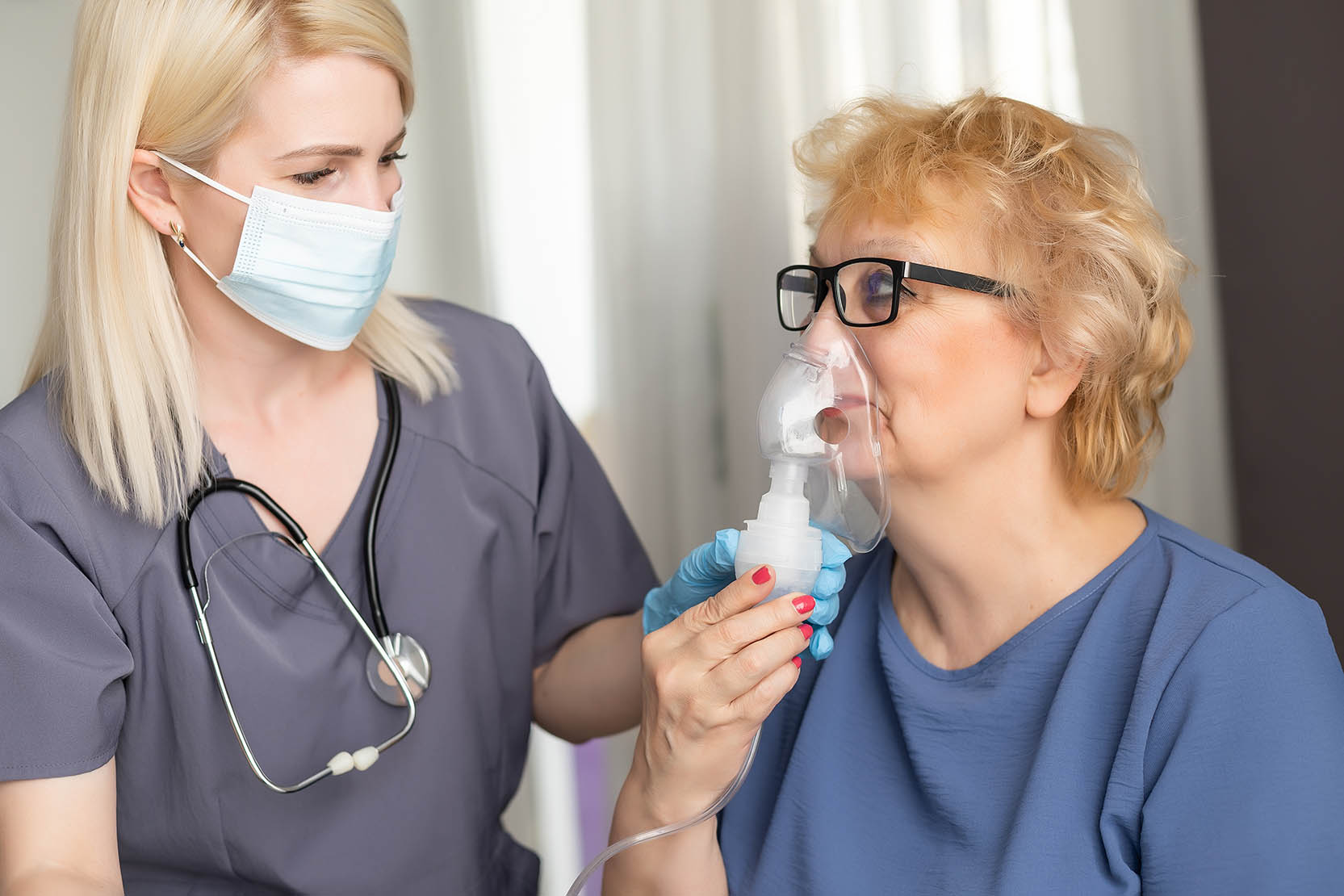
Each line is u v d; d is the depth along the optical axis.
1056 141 0.99
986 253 0.95
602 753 2.02
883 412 0.96
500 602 1.32
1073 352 0.96
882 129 1.03
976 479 0.98
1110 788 0.89
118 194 1.07
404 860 1.20
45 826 1.06
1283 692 0.84
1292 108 1.86
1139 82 1.91
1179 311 1.03
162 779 1.16
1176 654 0.89
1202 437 1.96
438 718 1.23
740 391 1.95
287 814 1.16
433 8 1.91
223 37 1.01
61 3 1.88
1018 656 0.98
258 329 1.17
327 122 1.04
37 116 1.89
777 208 1.92
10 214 1.90
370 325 1.27
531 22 1.92
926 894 0.97
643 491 1.99
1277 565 1.97
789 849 1.06
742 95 1.91
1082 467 1.00
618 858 1.07
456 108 1.92
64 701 1.06
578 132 1.95
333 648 1.18
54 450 1.11
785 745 1.13
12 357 1.93
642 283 1.95
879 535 0.97
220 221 1.08
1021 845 0.90
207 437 1.17
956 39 1.91
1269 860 0.81
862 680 1.10
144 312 1.10
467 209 1.94
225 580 1.15
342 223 1.09
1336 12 1.81
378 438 1.25
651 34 1.92
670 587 1.08
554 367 1.98
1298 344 1.91
